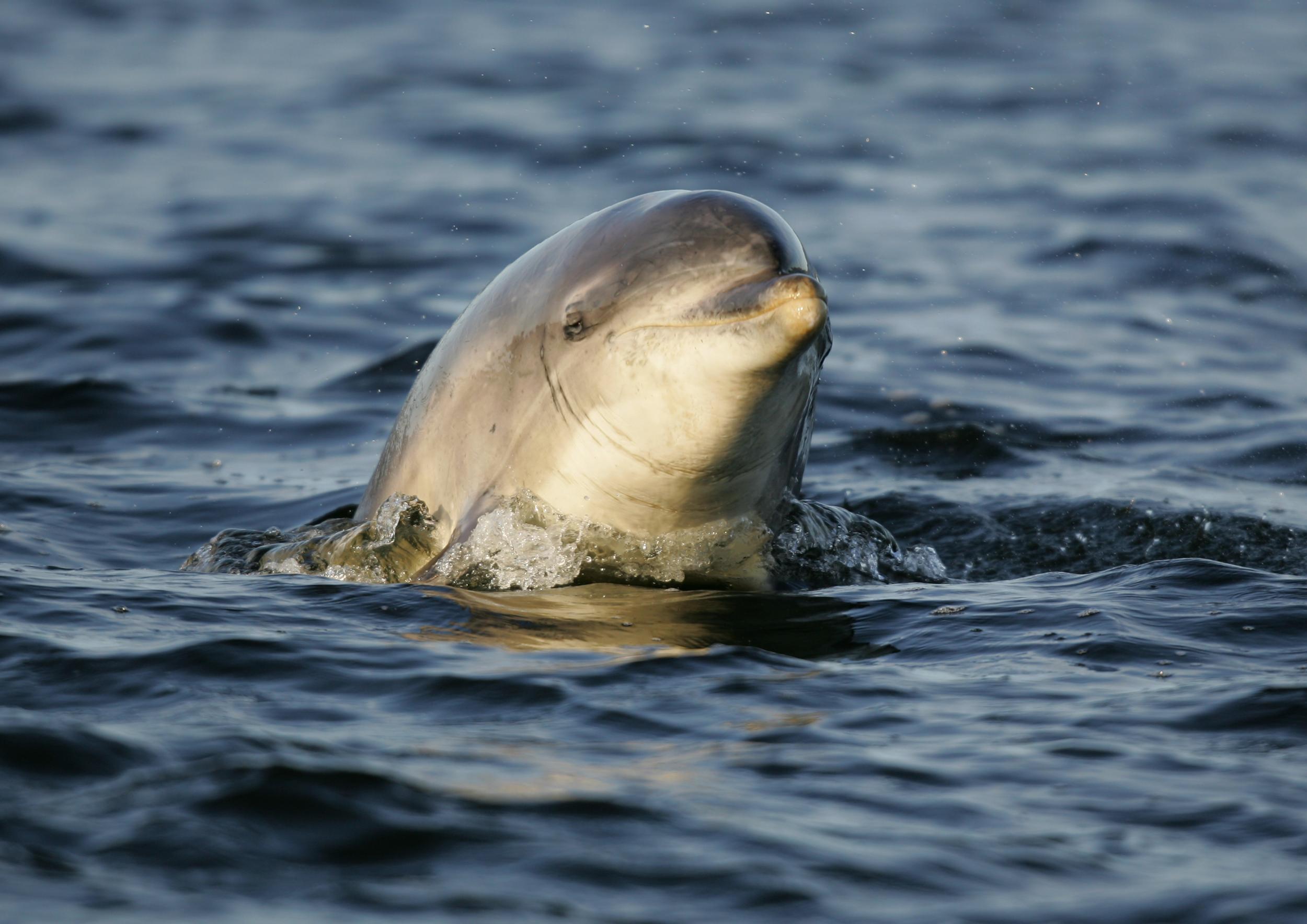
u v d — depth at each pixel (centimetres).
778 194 7119
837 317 5338
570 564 2417
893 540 2669
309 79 9731
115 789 1348
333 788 1359
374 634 1986
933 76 9912
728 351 2080
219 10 12512
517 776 1437
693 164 7581
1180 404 4431
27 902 1112
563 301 2342
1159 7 13000
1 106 8725
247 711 1623
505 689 1745
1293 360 4981
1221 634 1994
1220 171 7575
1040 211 6838
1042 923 1155
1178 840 1312
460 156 7806
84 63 10194
